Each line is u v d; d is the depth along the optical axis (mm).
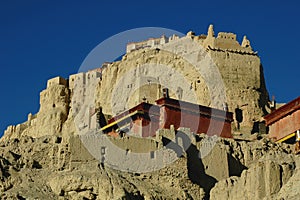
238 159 125000
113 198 109188
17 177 113938
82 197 110188
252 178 109375
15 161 117500
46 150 119188
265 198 106500
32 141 122562
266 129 147125
